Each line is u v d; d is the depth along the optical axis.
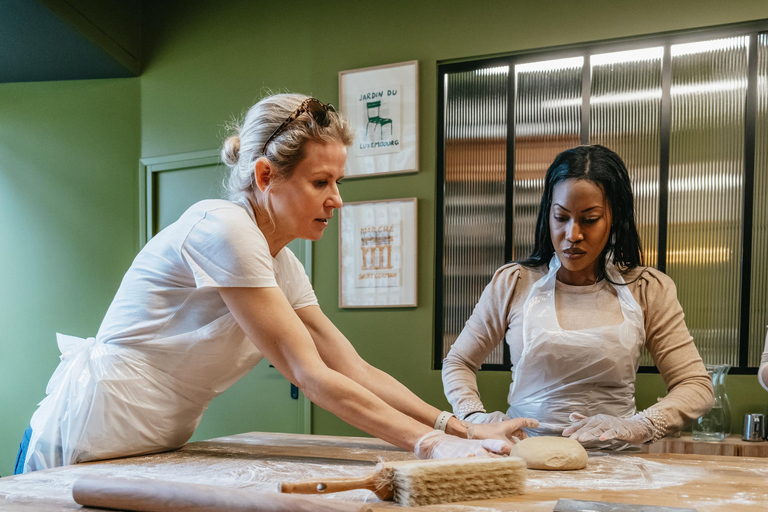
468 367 1.85
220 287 1.06
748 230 2.57
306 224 1.18
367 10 3.23
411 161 3.08
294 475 0.99
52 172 3.87
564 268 1.70
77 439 1.16
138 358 1.23
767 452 2.19
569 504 0.76
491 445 1.06
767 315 2.54
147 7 3.76
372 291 3.13
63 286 3.82
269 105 1.15
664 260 2.69
